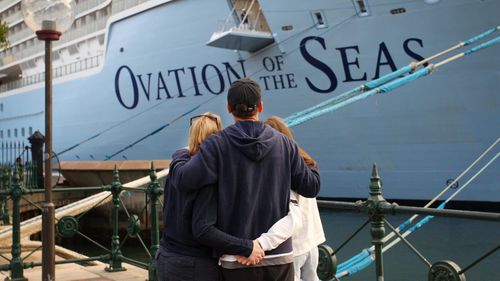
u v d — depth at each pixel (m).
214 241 2.74
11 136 34.25
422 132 13.41
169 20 18.33
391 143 13.88
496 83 12.27
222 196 2.78
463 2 12.17
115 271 7.12
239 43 15.11
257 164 2.82
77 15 25.11
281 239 2.82
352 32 13.82
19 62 32.50
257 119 2.95
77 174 16.58
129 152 21.70
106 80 22.34
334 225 13.27
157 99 19.53
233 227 2.79
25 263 6.65
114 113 22.23
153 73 19.47
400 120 13.57
